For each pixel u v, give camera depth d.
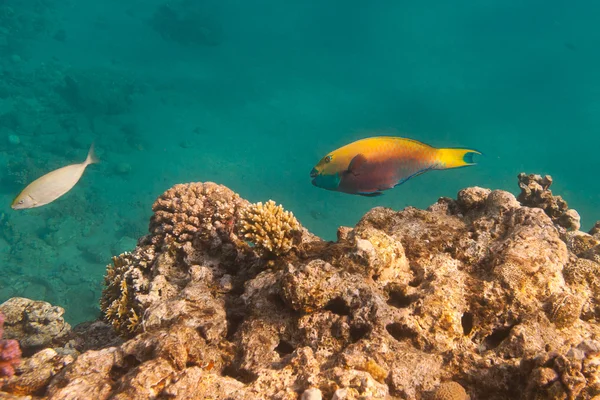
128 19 12.55
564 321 0.87
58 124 6.32
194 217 1.22
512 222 1.10
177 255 1.21
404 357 0.78
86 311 3.68
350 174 0.78
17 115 6.13
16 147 5.64
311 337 0.87
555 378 0.65
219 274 1.15
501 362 0.77
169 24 11.25
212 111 7.96
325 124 8.22
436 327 0.85
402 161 0.75
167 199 1.31
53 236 4.26
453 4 17.72
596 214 5.66
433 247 1.10
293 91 9.86
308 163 6.59
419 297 0.89
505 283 0.91
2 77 7.26
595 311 0.95
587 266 1.01
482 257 1.04
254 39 13.82
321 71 11.79
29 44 9.18
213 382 0.73
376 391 0.69
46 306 1.45
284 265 1.04
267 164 6.43
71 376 0.80
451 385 0.71
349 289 0.88
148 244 1.31
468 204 1.25
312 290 0.87
